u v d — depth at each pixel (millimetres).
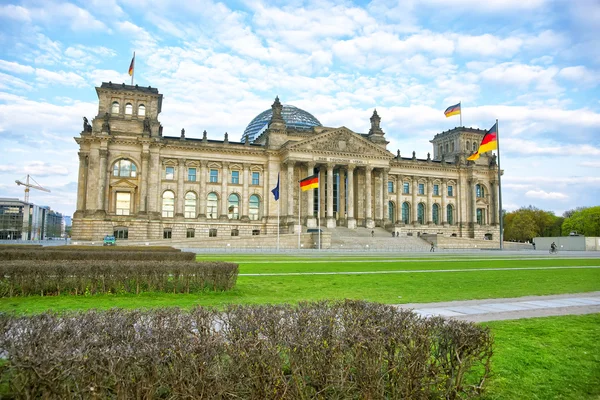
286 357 9062
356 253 86375
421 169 148750
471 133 159375
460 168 152625
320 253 84750
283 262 54875
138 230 111188
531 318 19469
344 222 132000
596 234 182375
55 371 7730
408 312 11336
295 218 127750
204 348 8250
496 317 19688
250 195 127125
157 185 116062
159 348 8133
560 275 41250
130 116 117875
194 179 122625
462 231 151000
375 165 131875
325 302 12711
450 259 67688
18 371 7934
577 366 13281
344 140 128750
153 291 25938
